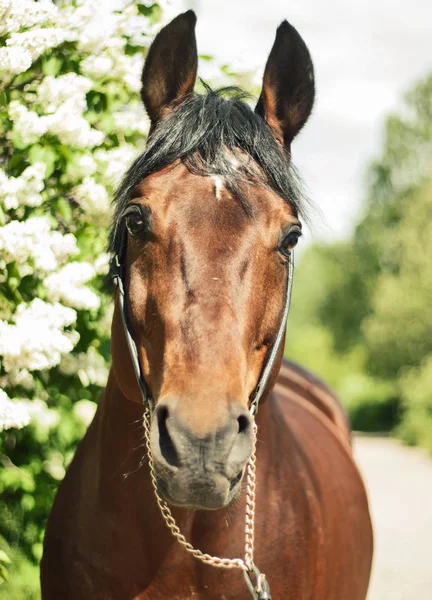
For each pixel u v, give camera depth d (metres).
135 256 1.80
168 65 2.05
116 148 2.87
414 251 23.17
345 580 2.32
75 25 2.64
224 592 1.88
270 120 2.08
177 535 1.81
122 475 1.90
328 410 3.41
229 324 1.63
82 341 2.83
